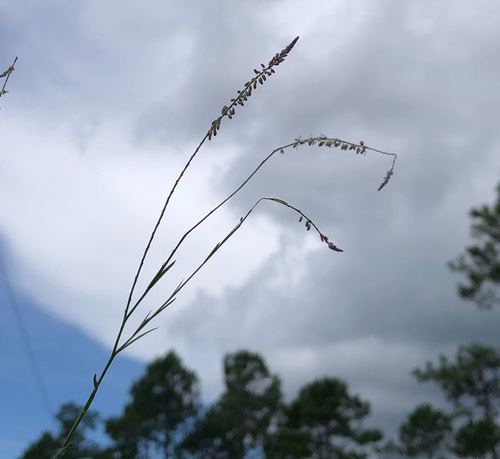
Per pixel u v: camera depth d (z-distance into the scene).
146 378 38.59
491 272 22.89
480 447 24.19
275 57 1.07
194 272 1.06
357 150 1.05
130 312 1.04
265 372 39.38
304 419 39.38
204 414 38.44
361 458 37.91
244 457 37.38
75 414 21.78
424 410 37.28
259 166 1.09
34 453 20.78
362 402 39.62
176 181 1.08
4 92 1.17
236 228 1.07
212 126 1.09
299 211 1.06
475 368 24.75
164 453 37.28
